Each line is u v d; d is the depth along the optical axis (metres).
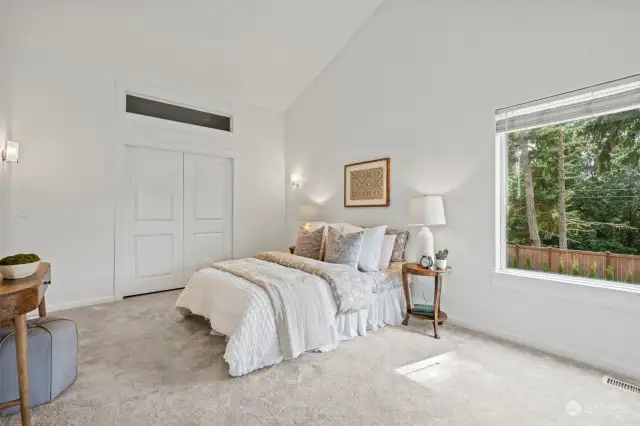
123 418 1.66
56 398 1.83
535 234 2.70
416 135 3.46
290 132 5.31
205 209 4.63
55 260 3.40
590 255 2.41
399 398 1.85
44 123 3.33
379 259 3.29
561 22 2.45
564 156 2.54
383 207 3.83
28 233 3.26
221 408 1.75
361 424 1.63
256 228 5.11
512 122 2.74
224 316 2.41
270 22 3.74
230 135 4.81
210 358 2.33
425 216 3.01
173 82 4.25
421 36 3.41
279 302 2.32
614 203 2.30
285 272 2.72
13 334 1.76
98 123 3.67
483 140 2.91
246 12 3.56
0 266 1.67
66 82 3.46
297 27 3.89
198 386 1.96
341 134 4.39
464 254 3.05
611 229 2.31
